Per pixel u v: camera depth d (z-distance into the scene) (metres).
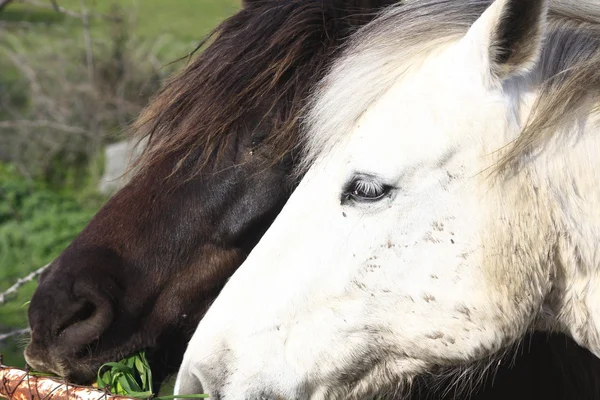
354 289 1.75
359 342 1.76
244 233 1.90
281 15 1.91
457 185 1.72
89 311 1.88
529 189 1.73
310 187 1.76
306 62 1.89
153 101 2.00
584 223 1.73
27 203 4.57
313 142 1.78
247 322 1.77
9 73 5.81
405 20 1.80
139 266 1.89
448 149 1.71
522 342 1.93
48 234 4.31
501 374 1.97
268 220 1.90
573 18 1.77
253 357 1.77
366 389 1.80
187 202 1.89
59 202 4.72
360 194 1.74
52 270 1.89
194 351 1.79
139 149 2.06
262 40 1.90
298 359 1.76
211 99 1.88
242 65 1.89
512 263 1.73
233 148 1.88
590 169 1.73
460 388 1.97
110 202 1.92
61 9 3.12
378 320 1.76
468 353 1.76
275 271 1.77
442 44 1.76
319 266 1.75
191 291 1.90
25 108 5.59
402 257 1.74
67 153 5.37
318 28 1.90
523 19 1.69
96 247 1.89
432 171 1.72
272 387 1.77
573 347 1.94
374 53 1.77
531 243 1.73
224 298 1.79
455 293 1.74
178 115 1.90
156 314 1.90
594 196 1.73
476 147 1.71
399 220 1.73
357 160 1.73
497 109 1.71
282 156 1.87
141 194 1.90
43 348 1.87
